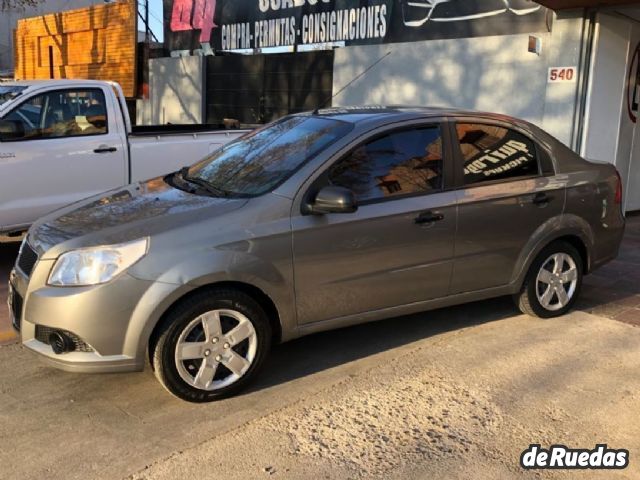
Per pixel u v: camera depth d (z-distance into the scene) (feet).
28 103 21.33
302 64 41.06
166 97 50.47
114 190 15.44
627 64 29.35
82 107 22.65
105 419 11.85
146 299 11.40
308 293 13.02
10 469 10.23
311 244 12.81
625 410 12.24
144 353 11.61
